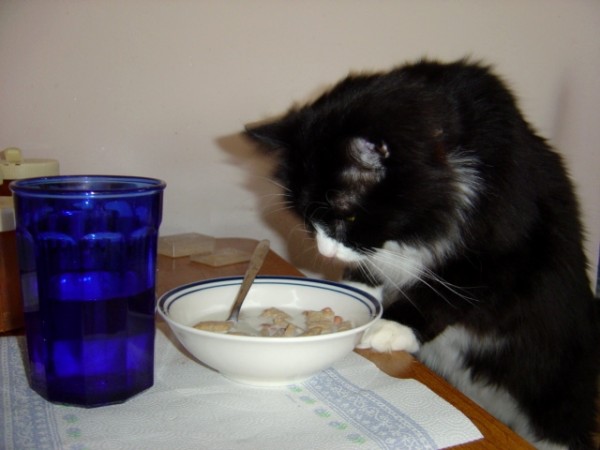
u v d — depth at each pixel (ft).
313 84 5.74
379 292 4.63
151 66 5.23
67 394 2.35
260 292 3.36
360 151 3.53
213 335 2.39
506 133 3.90
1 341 3.03
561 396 4.58
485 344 4.58
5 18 4.79
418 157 3.44
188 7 5.20
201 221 5.75
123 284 2.38
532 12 6.34
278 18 5.50
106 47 5.08
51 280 2.30
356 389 2.60
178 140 5.47
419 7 5.93
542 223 4.20
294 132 3.89
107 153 5.30
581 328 4.61
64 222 2.27
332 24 5.68
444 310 4.16
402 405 2.43
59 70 5.01
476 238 3.94
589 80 6.73
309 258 6.07
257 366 2.44
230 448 2.07
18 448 2.02
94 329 2.33
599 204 6.84
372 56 5.89
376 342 3.44
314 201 3.84
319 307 3.27
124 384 2.41
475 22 6.18
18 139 5.06
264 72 5.57
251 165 5.72
